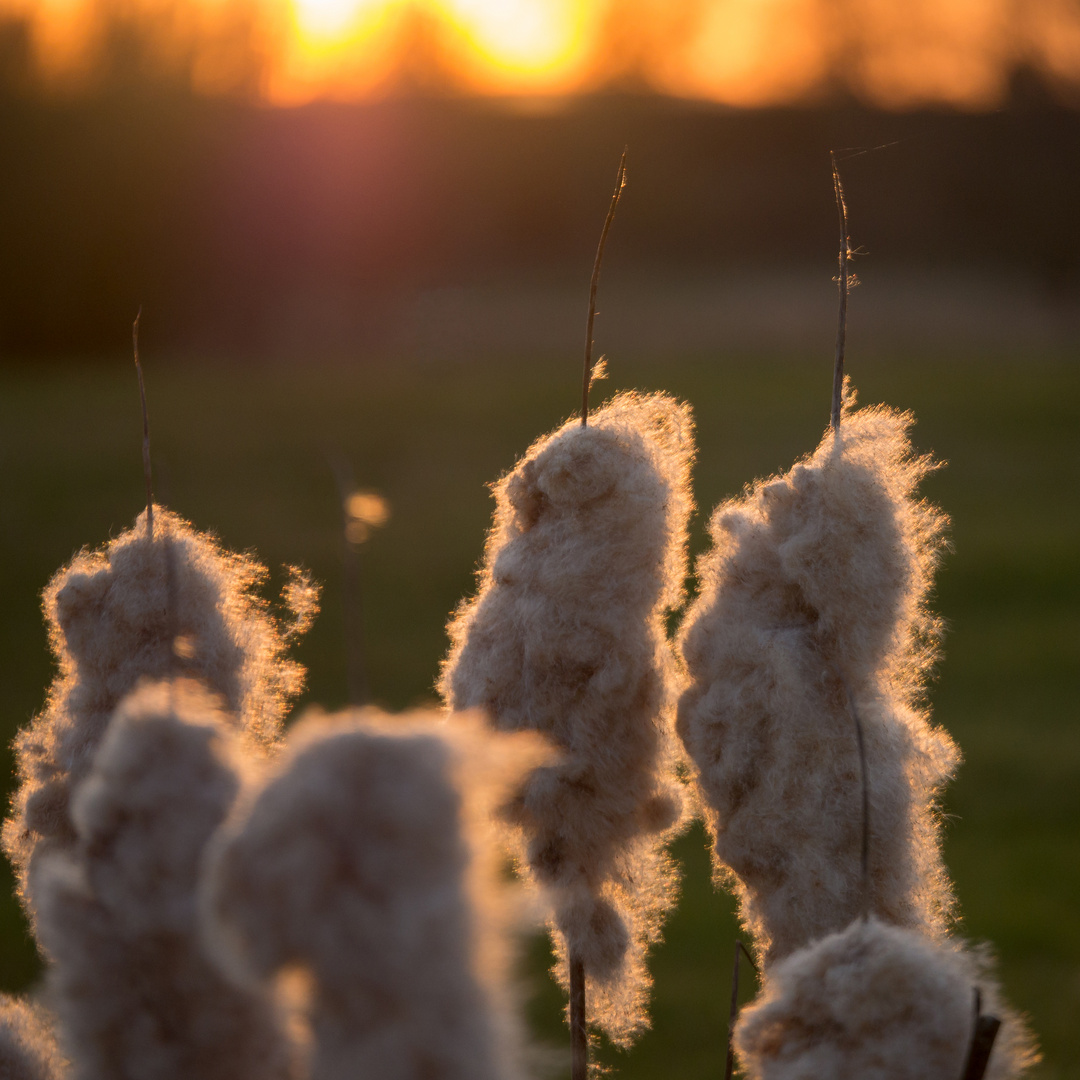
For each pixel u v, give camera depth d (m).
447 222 26.19
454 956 0.57
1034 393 17.55
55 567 11.20
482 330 22.86
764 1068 0.85
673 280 25.23
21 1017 1.04
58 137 22.61
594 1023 1.48
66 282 23.12
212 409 18.36
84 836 0.67
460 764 0.60
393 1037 0.56
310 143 24.64
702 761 1.30
